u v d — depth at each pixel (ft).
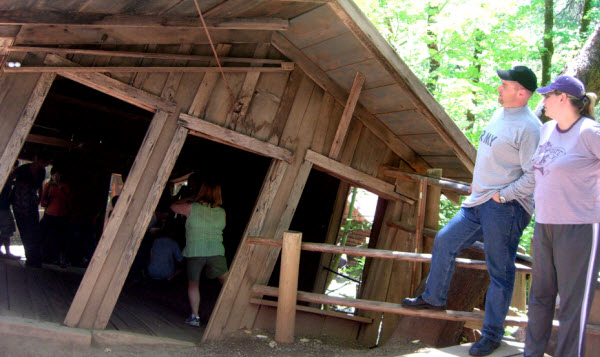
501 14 33.88
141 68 15.67
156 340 15.66
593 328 13.25
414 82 16.76
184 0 14.28
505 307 13.07
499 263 12.98
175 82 16.37
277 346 16.30
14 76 14.26
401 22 34.86
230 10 15.43
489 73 36.94
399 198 21.62
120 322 17.16
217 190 19.93
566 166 10.77
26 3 13.33
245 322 17.89
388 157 21.63
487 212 12.89
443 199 31.55
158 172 16.11
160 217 24.80
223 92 17.19
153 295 24.41
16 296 17.21
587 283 10.80
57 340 14.17
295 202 18.86
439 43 35.45
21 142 14.28
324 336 19.63
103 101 27.53
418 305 14.79
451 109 32.53
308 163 19.06
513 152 12.40
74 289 21.62
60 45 14.64
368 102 19.53
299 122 18.83
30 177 25.82
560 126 11.10
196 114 16.70
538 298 11.89
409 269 21.12
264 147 17.92
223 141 17.20
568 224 10.86
